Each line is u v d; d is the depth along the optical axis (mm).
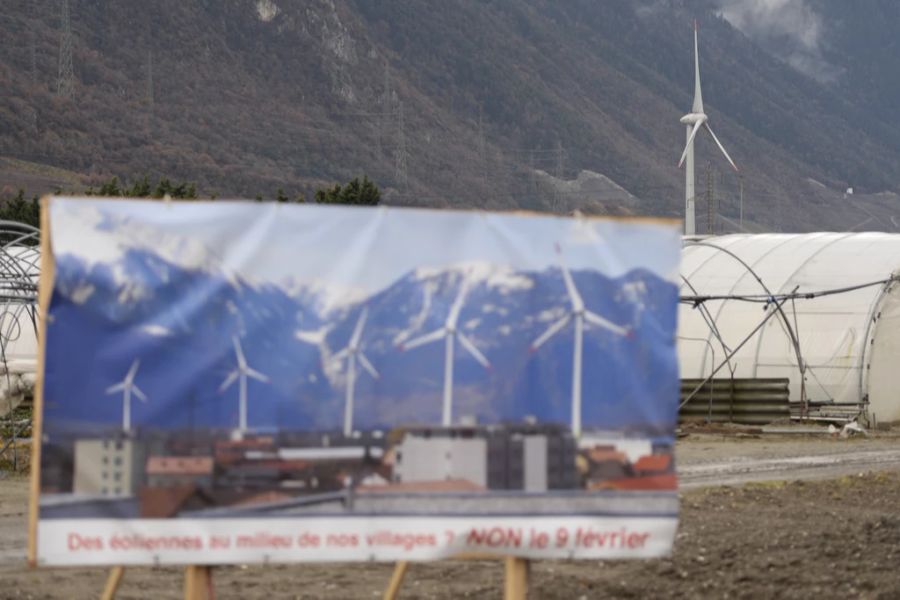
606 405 10672
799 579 14070
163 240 10086
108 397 9945
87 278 9945
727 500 20594
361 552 10258
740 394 42688
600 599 13297
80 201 9977
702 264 49031
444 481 10398
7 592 13453
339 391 10289
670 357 10812
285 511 10156
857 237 48688
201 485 10047
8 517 19797
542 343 10617
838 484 23297
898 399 43656
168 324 10055
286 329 10234
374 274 10391
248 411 10141
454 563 15438
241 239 10203
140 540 9961
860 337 43281
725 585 13812
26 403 39688
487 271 10555
